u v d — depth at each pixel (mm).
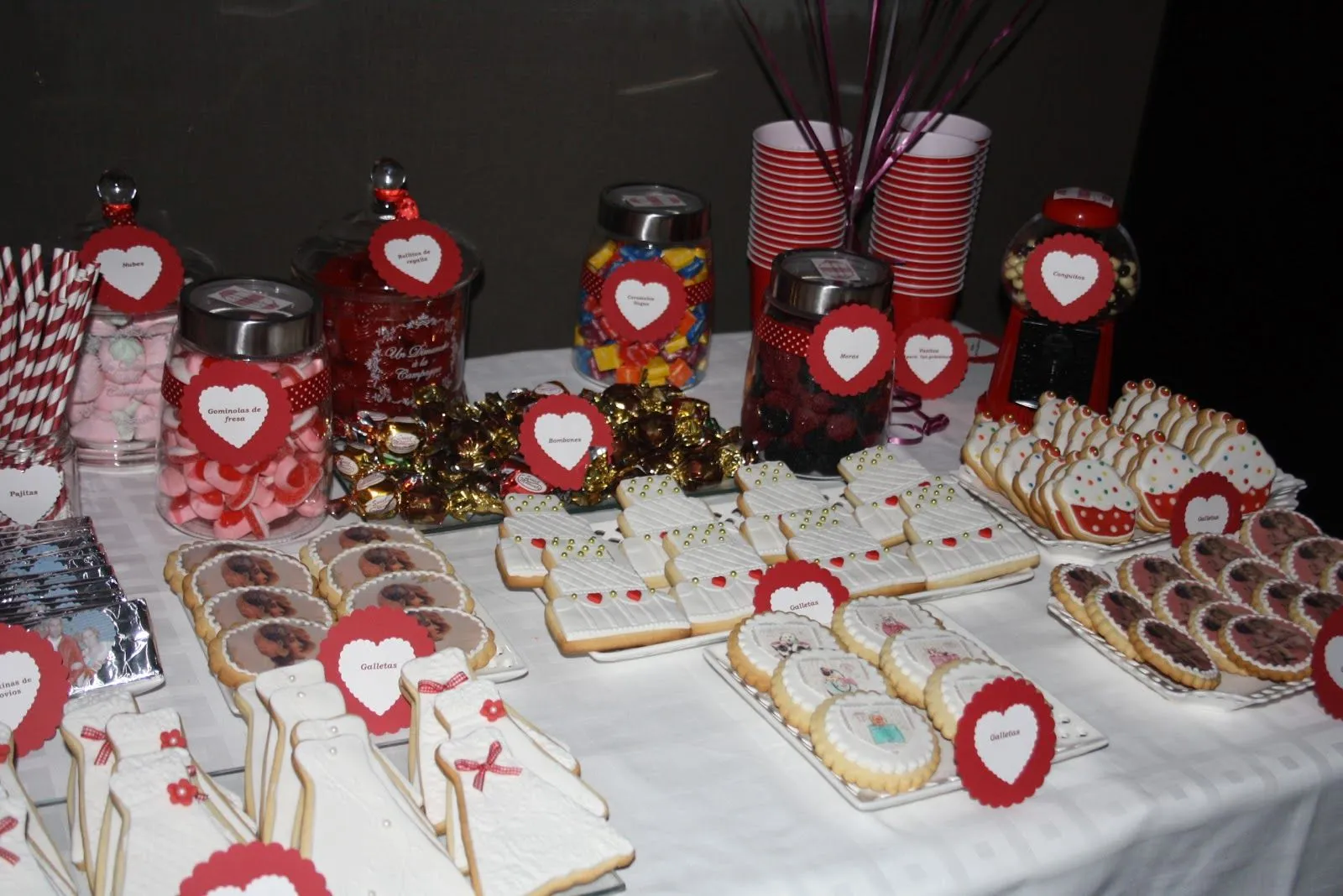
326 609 1492
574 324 2502
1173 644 1565
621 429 1905
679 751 1350
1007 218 3131
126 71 2055
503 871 1089
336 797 1086
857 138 2391
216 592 1496
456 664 1265
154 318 1847
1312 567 1778
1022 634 1638
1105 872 1296
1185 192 3057
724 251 2746
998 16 2820
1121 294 2061
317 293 1880
